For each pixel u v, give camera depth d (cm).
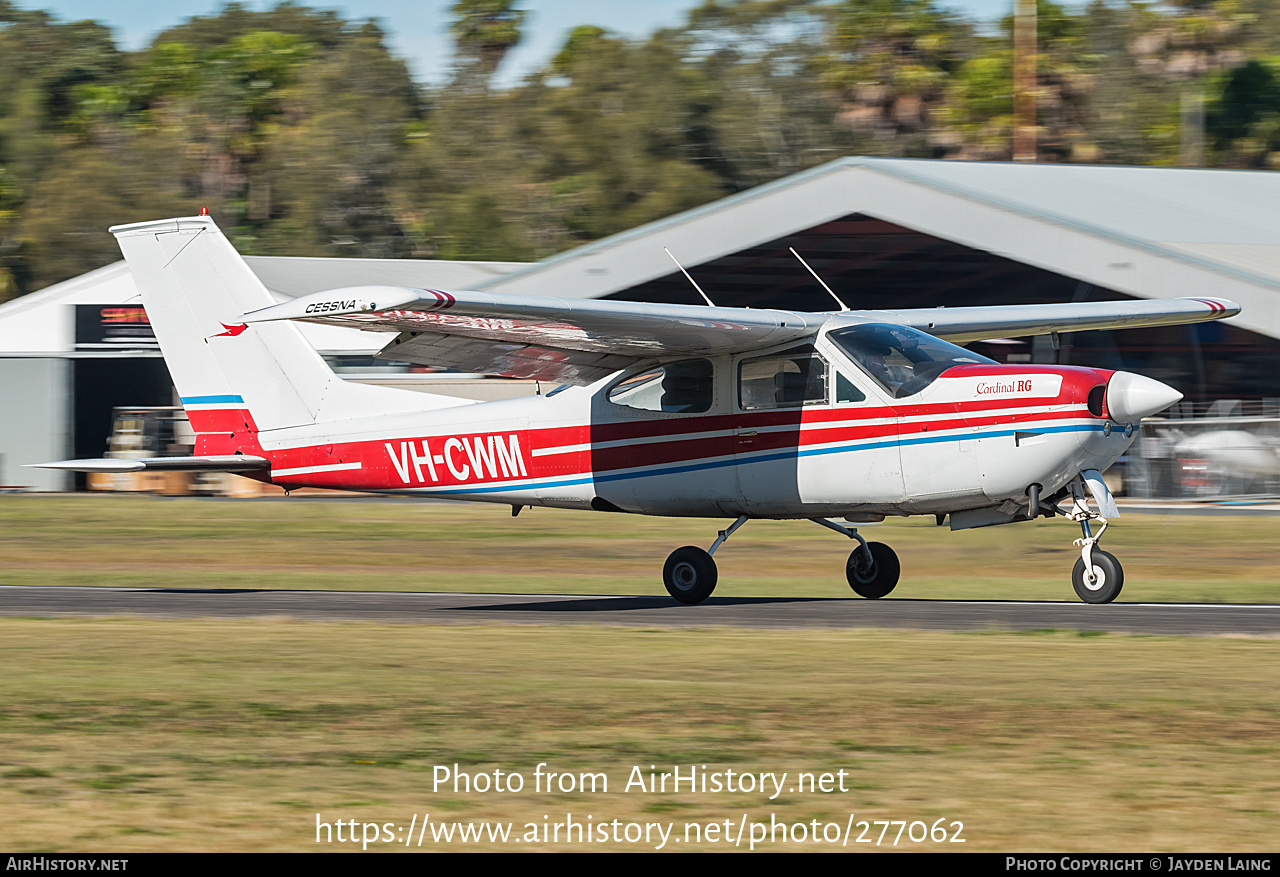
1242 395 9981
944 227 9112
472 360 4334
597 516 8625
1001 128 18438
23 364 10681
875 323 4266
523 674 3073
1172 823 1914
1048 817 1948
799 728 2494
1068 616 3978
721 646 3466
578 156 19938
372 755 2333
